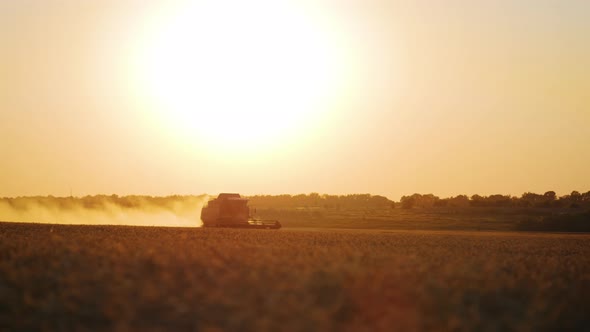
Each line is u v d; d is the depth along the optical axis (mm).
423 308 18328
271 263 24125
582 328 19406
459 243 47781
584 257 37531
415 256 29281
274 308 17031
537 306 19047
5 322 16844
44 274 21781
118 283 20109
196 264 24047
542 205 146250
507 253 39250
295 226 101625
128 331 15531
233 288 19500
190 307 17438
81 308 17734
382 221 115062
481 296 20094
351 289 19453
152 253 26609
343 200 193000
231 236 47250
